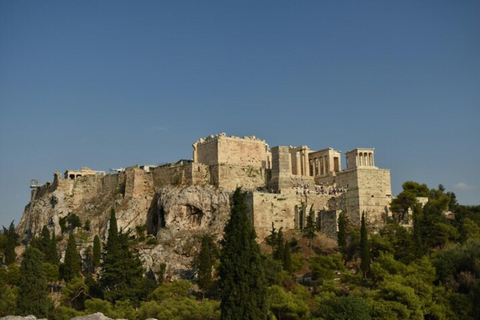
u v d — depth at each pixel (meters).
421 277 105.12
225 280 82.62
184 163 172.38
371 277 119.69
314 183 168.50
